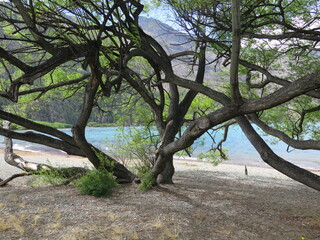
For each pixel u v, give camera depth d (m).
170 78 6.15
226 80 8.92
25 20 4.19
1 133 6.32
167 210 5.24
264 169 18.17
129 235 3.97
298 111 8.88
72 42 4.41
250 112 4.10
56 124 53.97
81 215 4.75
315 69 7.15
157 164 6.68
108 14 4.07
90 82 6.33
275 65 7.79
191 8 5.04
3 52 4.36
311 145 5.11
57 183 7.34
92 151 7.14
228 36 5.76
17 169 12.05
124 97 9.93
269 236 4.29
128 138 9.62
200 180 11.91
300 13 5.61
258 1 4.70
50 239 3.74
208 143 35.28
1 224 4.11
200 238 4.04
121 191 6.54
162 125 8.41
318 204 7.00
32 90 6.79
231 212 5.39
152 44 6.83
